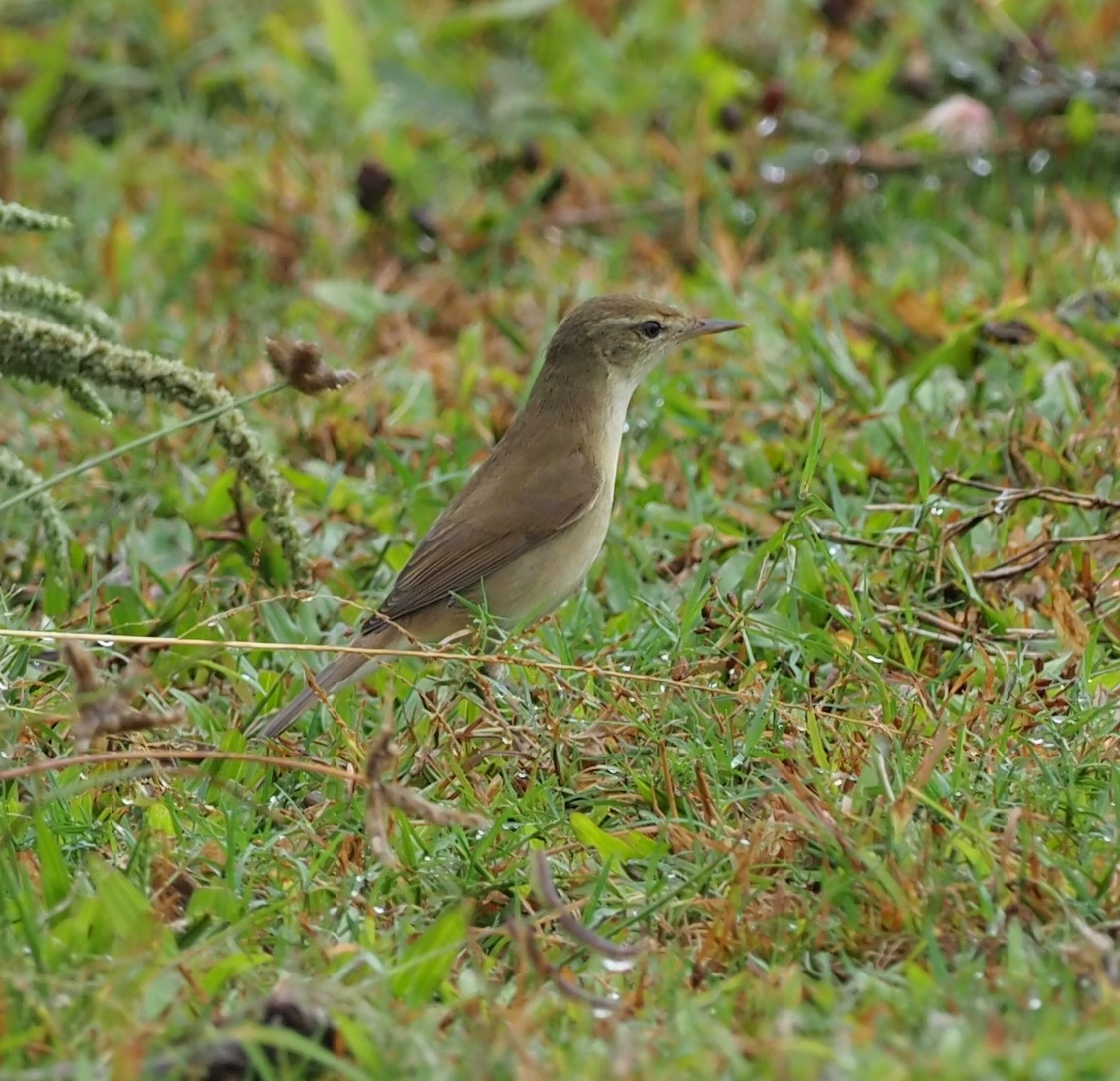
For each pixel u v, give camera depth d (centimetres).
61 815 869
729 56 1789
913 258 1506
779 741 910
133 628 1070
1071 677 976
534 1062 645
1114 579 1066
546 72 1792
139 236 1636
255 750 965
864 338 1381
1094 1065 617
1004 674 970
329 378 1013
